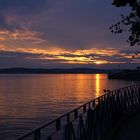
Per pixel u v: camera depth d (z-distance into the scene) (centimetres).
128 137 1145
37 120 4119
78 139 757
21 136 419
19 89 12225
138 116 1709
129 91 2109
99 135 1102
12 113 5044
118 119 1600
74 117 726
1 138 2991
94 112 999
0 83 19175
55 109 5381
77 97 8088
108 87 12712
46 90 11388
